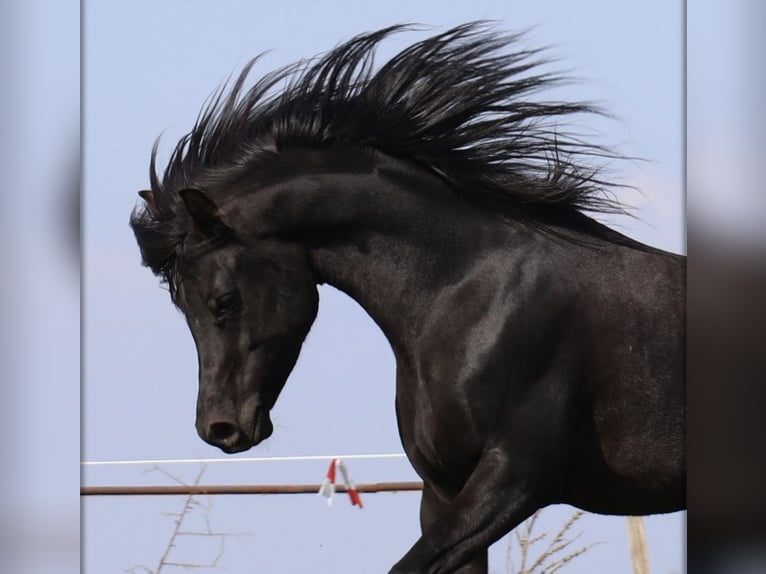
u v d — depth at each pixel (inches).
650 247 373.1
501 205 366.6
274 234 362.3
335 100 371.2
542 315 354.9
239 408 356.5
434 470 361.4
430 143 367.6
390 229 362.6
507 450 349.1
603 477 364.8
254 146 372.8
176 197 371.2
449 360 354.0
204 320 359.3
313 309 367.9
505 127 372.5
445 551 344.8
